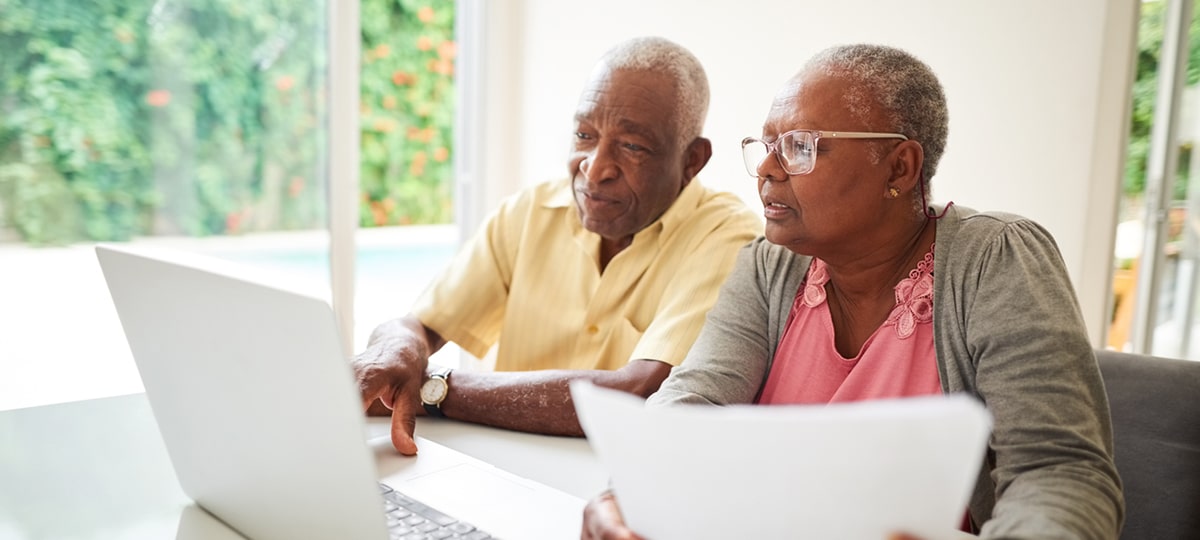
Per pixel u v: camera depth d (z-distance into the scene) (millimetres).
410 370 1389
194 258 820
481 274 1804
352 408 696
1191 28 2094
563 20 3012
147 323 857
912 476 548
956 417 517
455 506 972
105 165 2418
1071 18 1966
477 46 3141
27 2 2256
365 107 4141
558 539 886
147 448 1197
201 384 834
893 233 1096
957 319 1044
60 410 1370
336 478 745
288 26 2664
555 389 1356
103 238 2439
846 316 1188
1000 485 909
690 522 639
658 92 1572
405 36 4191
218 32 2547
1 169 2268
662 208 1659
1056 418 896
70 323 2408
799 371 1199
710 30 2621
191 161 2555
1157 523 1123
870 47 1082
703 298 1520
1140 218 2184
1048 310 958
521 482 1054
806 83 1074
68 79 2334
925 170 1090
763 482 585
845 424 540
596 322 1697
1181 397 1125
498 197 3236
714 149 2660
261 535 886
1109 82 1929
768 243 1270
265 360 740
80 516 959
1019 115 2066
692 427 583
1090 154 1964
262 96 2650
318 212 2805
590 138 1628
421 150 4406
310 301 670
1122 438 1153
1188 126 2154
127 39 2410
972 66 2127
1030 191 2064
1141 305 2217
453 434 1354
